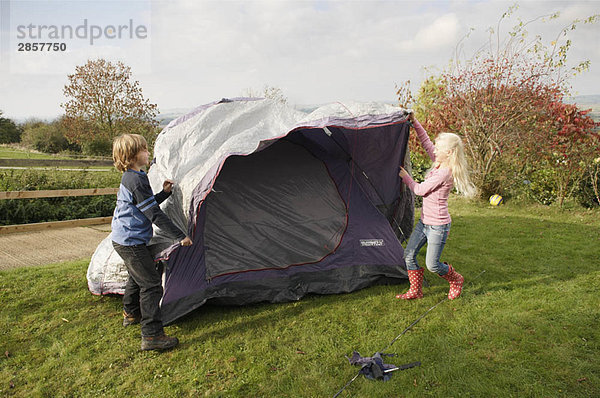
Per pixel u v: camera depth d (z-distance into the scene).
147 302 3.14
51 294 4.18
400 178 4.53
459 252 5.59
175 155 3.92
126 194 3.05
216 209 4.10
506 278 4.57
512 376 2.75
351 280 4.39
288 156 4.51
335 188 4.59
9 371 2.91
